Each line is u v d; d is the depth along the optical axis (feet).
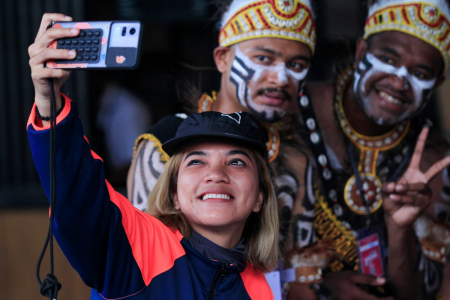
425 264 15.52
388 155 15.39
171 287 7.59
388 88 15.14
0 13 16.78
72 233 6.55
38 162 6.47
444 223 15.67
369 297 14.82
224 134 7.97
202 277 8.11
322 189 14.78
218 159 8.11
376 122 15.17
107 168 18.53
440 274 15.64
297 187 14.49
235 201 8.02
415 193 15.40
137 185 13.42
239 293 8.59
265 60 13.82
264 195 9.23
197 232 8.46
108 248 6.95
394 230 15.31
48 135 6.40
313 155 14.75
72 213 6.47
